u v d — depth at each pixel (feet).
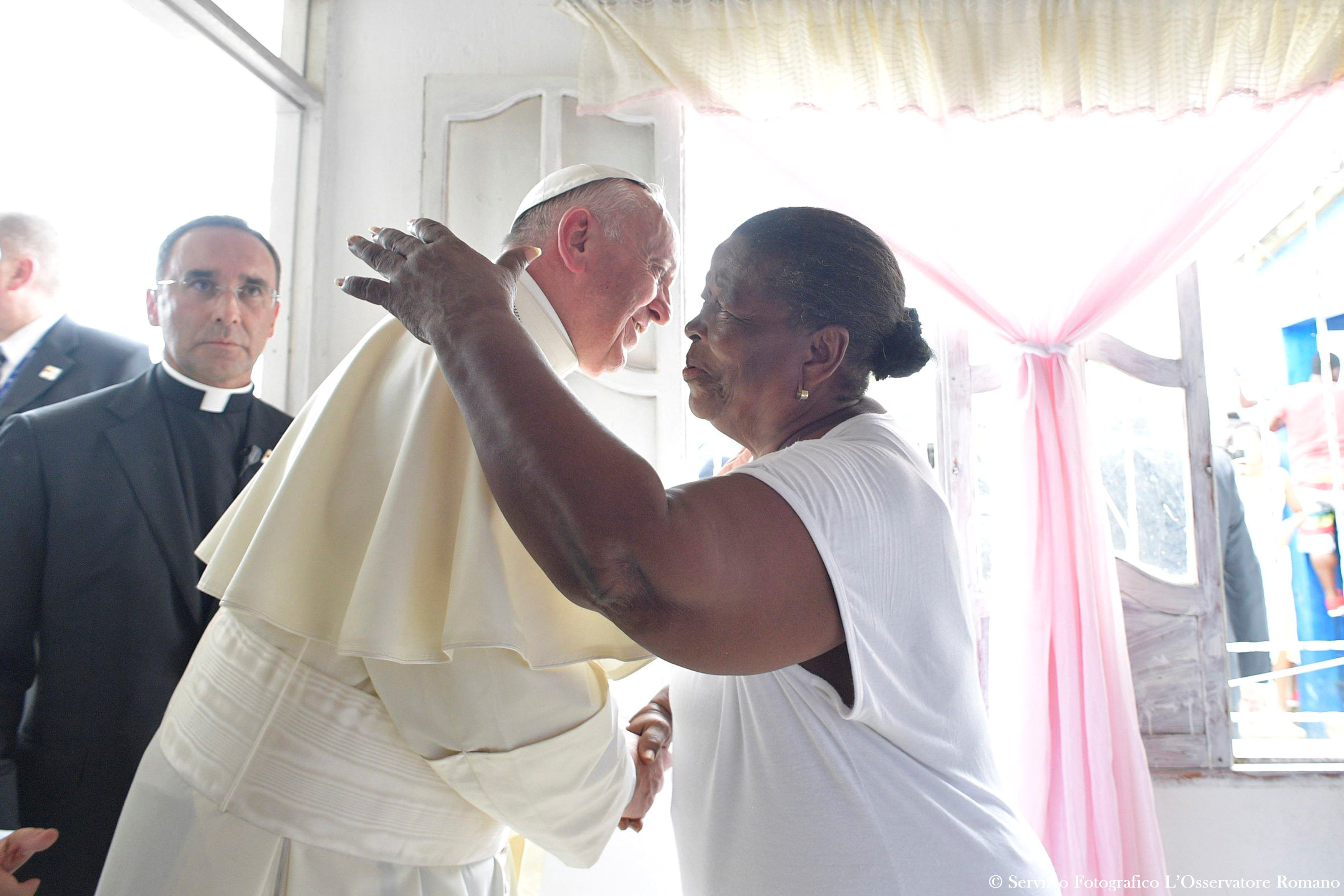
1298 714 11.19
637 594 2.00
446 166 10.11
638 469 2.01
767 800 2.78
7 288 6.60
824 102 9.65
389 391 3.55
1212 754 9.56
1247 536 11.60
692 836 3.10
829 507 2.47
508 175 10.19
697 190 12.32
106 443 5.84
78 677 5.44
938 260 9.55
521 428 2.00
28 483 5.56
